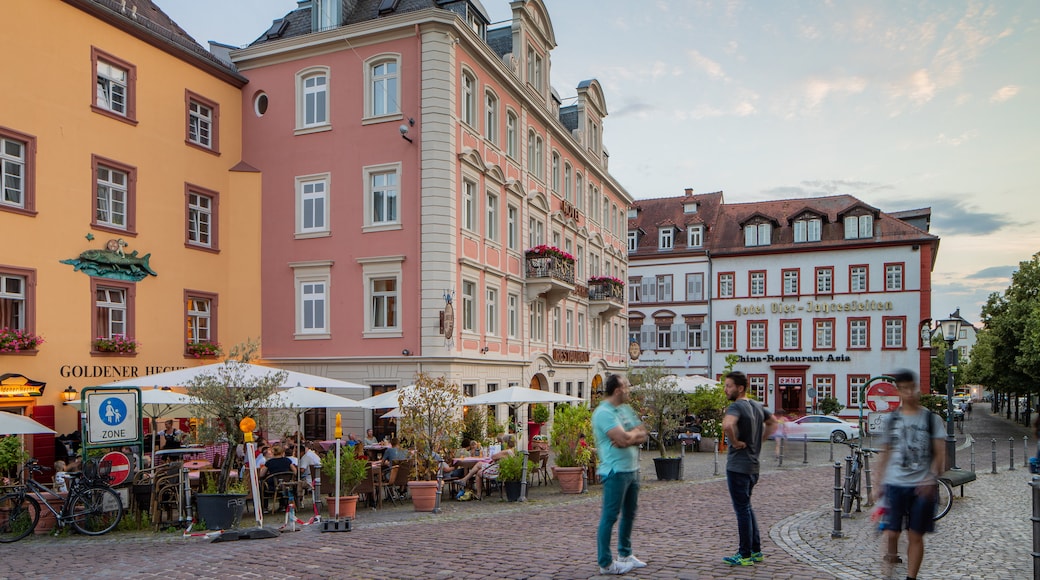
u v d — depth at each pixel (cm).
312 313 2812
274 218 2872
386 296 2722
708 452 3186
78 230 2261
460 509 1572
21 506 1287
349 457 1507
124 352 2372
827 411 5356
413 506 1622
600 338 4497
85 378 2248
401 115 2694
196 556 1045
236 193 2864
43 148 2170
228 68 2861
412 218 2667
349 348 2736
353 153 2762
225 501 1265
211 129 2798
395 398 2012
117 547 1161
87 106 2305
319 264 2786
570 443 1839
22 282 2114
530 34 3459
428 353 2612
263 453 1762
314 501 1395
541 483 2031
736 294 5938
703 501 1566
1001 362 5122
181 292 2611
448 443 1678
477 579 850
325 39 2789
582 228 4188
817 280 5688
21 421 1474
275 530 1253
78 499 1300
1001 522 1262
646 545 1031
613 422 827
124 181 2447
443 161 2650
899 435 764
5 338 2011
